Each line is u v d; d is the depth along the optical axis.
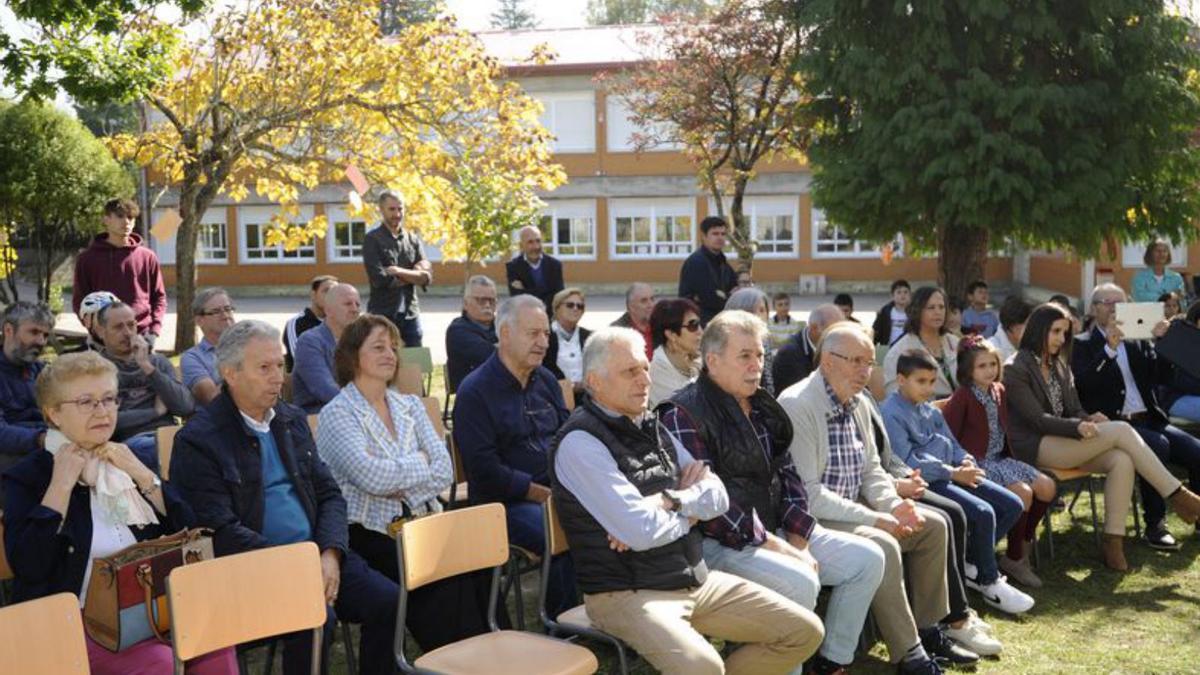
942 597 4.98
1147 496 6.75
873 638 5.25
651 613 3.89
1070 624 5.48
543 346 5.15
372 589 4.23
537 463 5.19
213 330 6.63
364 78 14.20
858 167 12.94
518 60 14.33
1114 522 6.30
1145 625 5.45
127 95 12.54
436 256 32.59
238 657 3.97
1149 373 7.33
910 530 4.87
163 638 3.43
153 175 28.44
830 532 4.72
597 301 29.62
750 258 17.84
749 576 4.41
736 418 4.58
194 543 3.54
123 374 6.14
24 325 5.92
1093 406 7.30
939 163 12.18
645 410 4.33
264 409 4.16
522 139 13.98
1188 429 9.65
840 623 4.60
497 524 4.09
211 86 14.52
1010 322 8.05
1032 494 6.12
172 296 33.31
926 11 12.14
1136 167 12.55
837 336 4.98
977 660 4.94
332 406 4.72
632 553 4.01
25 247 28.28
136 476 3.73
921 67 12.25
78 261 8.54
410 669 3.73
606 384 4.12
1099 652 5.11
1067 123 12.16
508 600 5.87
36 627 3.00
